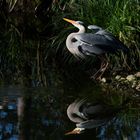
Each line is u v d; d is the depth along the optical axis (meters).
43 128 10.08
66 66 15.27
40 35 17.72
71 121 10.61
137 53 14.99
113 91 13.04
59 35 15.86
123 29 15.16
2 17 19.62
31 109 11.33
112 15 15.52
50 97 12.31
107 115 11.20
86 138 9.64
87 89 13.20
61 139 9.50
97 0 16.17
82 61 15.28
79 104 11.80
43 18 19.34
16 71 14.88
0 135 9.61
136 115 11.16
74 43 14.52
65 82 13.82
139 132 10.05
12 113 10.97
